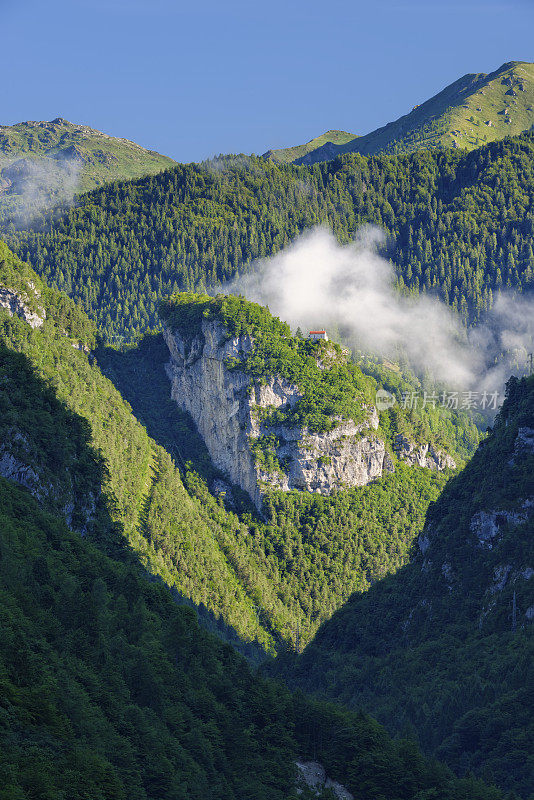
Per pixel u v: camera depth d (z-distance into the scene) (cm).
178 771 18112
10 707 15950
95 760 15975
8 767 14525
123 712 18350
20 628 17988
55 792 14738
